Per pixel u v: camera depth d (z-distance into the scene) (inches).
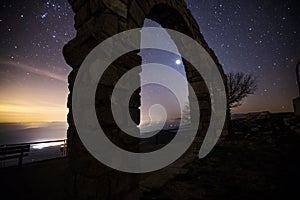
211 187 117.2
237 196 102.9
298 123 262.7
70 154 73.6
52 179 136.7
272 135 253.8
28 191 113.3
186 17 202.8
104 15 73.6
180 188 117.0
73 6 93.2
